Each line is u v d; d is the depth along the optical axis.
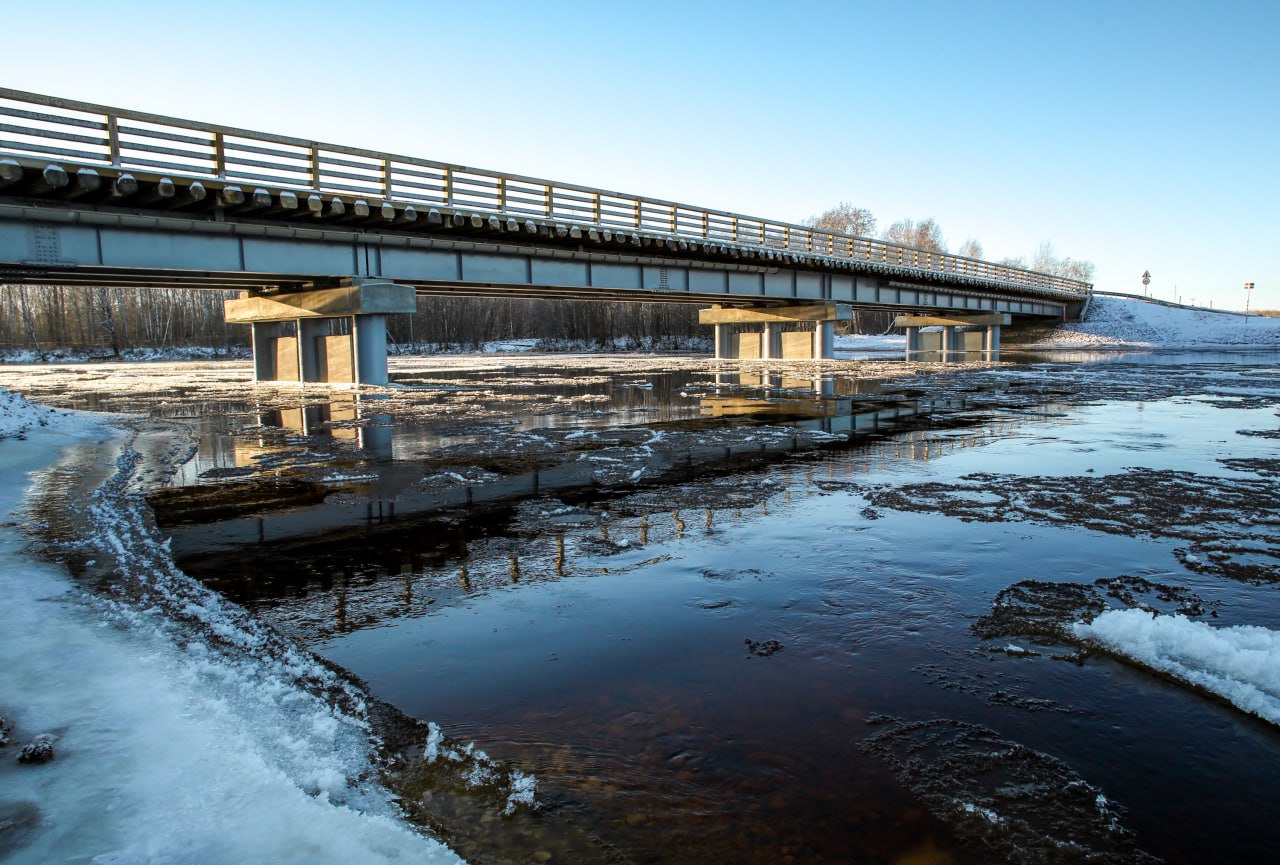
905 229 130.50
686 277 37.41
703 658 4.81
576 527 8.08
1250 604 5.65
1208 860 2.93
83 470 11.32
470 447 13.78
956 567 6.63
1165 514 8.51
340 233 24.59
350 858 2.80
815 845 3.01
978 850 2.99
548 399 24.17
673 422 17.66
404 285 27.17
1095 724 3.96
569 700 4.25
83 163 18.00
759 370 41.69
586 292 37.78
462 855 2.90
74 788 3.18
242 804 3.11
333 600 5.89
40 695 4.06
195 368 52.59
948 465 11.77
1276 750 3.70
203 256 21.94
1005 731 3.89
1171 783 3.44
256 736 3.71
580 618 5.51
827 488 10.03
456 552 7.18
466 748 3.70
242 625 5.30
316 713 4.00
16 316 89.56
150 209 20.61
